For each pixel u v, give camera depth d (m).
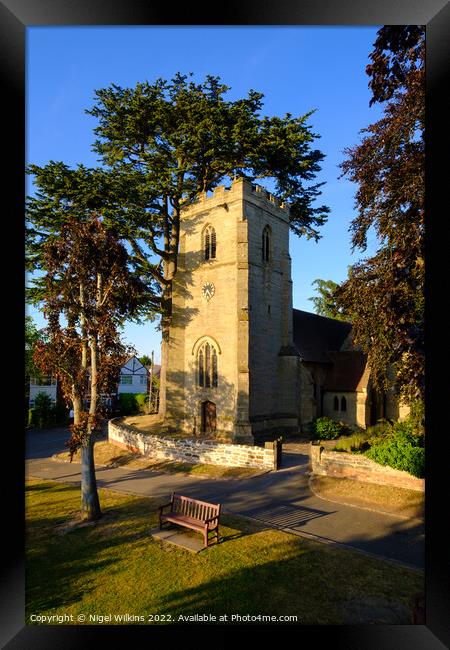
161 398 34.09
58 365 14.80
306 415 31.42
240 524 12.97
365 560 10.38
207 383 29.02
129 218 27.94
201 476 19.33
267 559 10.47
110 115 31.03
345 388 33.53
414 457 15.51
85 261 14.92
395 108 14.58
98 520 13.77
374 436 19.48
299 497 15.67
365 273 17.02
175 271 33.97
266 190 30.64
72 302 14.92
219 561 10.39
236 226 27.98
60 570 10.17
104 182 26.22
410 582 9.29
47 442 31.64
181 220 32.06
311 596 8.71
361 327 17.48
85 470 14.21
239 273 27.28
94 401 14.99
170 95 31.08
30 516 14.34
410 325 10.88
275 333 30.59
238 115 29.62
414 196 12.77
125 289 15.67
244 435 25.55
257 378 28.28
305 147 32.22
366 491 15.78
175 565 10.25
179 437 27.67
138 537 12.13
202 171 33.59
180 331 31.20
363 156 16.33
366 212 17.06
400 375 12.66
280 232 32.03
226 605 8.38
